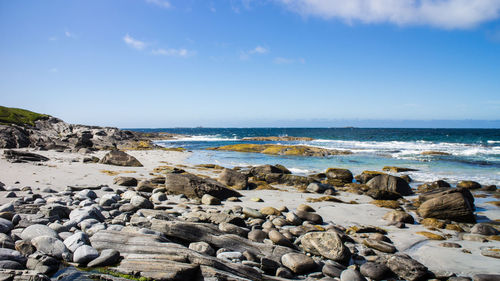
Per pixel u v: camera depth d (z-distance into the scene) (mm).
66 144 38875
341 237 7672
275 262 5742
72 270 4656
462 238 8477
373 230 8711
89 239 5590
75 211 7438
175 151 39219
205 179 13211
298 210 9898
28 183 12734
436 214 10758
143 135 83750
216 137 93125
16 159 19719
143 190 12883
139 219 6879
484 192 16422
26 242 5074
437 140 67125
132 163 21844
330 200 13109
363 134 104938
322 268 6004
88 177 15516
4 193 9906
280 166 21656
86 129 53656
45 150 31250
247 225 8297
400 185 16234
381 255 6809
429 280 5793
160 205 9672
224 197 12781
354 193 15805
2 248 4672
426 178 20906
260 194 14367
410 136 86375
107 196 9531
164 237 5895
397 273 6023
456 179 20297
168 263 4770
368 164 27609
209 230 6457
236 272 4992
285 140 70375
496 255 6922
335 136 90375
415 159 30891
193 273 4758
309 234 7000
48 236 5246
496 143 55094
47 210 7219
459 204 10594
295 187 17469
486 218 11305
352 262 6531
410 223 10125
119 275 4562
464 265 6512
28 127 52438
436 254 7102
